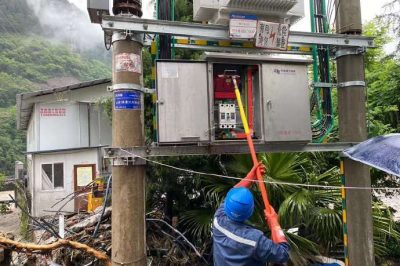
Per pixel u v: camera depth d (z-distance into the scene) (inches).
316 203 170.2
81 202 354.3
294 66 131.1
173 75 120.0
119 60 117.3
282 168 165.5
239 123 132.3
